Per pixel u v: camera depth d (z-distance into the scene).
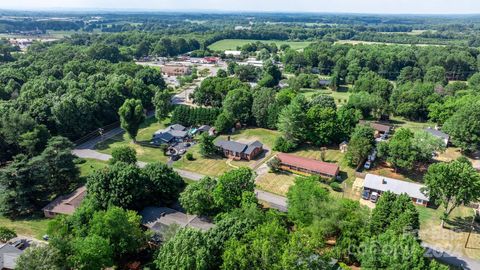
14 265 53.12
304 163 92.69
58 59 189.50
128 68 179.62
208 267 46.00
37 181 73.94
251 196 63.84
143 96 145.00
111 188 66.44
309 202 60.78
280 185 86.44
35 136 89.88
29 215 72.69
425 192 77.56
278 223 56.47
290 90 141.50
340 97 174.00
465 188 64.75
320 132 106.62
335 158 101.69
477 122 99.94
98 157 102.12
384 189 79.88
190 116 128.25
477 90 159.50
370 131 99.38
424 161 94.94
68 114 109.94
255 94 132.12
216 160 101.12
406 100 140.75
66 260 47.00
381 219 56.94
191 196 67.00
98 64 185.88
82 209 61.09
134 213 60.81
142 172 72.38
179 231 51.47
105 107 127.00
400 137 94.06
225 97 140.62
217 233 50.66
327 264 45.12
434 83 179.88
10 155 93.75
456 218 73.56
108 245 51.31
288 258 42.09
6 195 69.69
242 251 44.41
